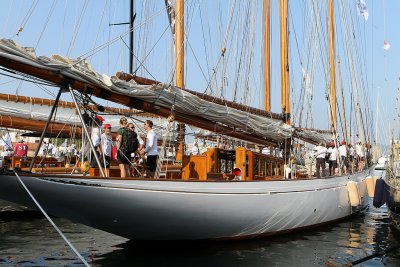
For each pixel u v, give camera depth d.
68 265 9.99
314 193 13.78
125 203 9.38
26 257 10.71
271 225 12.34
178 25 15.88
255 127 12.72
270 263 10.27
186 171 12.00
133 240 11.11
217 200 10.55
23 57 8.02
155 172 10.38
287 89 15.43
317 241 12.78
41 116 16.34
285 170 14.03
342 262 10.61
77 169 13.73
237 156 12.25
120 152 10.21
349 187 16.70
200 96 11.60
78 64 8.76
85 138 10.59
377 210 21.03
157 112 10.42
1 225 15.03
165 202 9.79
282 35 15.73
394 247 12.11
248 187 11.24
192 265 9.89
